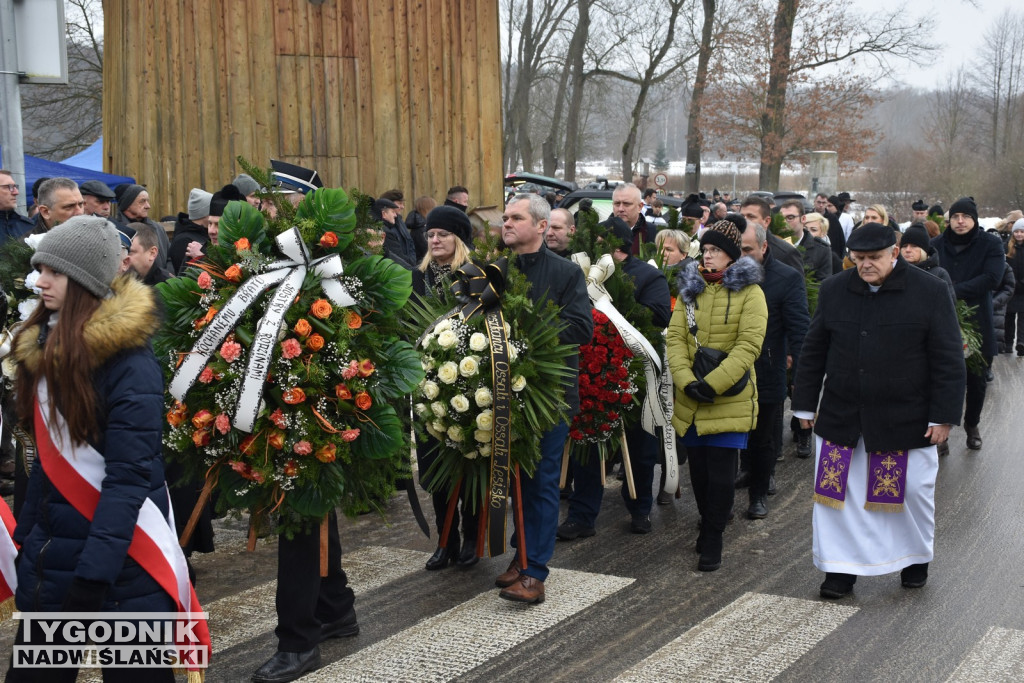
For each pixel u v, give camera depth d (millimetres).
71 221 3041
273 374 3875
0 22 6680
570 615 4996
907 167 49156
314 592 4223
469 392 5012
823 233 9977
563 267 5445
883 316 5258
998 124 51938
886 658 4453
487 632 4758
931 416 5207
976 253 9375
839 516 5320
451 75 12844
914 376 5223
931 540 5395
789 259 8219
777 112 32531
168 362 3934
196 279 4039
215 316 3861
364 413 4066
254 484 4000
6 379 4750
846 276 5434
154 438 3027
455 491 5496
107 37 12570
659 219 11422
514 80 42000
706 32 31938
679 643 4621
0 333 4672
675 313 5949
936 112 55156
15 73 6762
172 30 11781
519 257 5438
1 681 4195
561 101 33906
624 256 6523
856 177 52969
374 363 4113
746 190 56562
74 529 3025
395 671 4293
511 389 4957
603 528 6645
